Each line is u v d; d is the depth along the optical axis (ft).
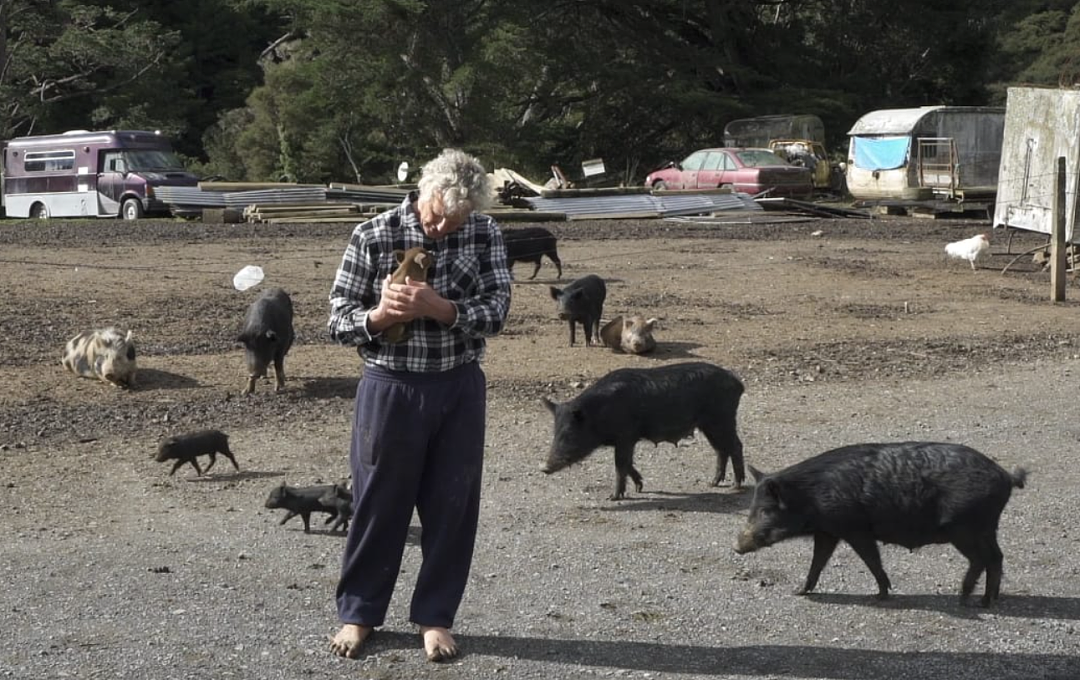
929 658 18.08
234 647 17.95
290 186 106.22
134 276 60.03
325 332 47.16
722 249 77.30
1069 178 69.41
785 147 135.54
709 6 170.19
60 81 167.53
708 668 17.53
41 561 21.98
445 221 16.70
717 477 27.99
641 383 26.50
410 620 17.92
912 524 19.84
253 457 30.25
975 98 183.52
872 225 97.76
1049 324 51.98
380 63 152.46
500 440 31.96
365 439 17.12
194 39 210.59
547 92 164.86
